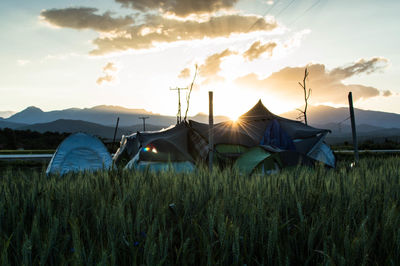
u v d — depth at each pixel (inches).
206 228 145.2
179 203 183.6
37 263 123.3
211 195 203.2
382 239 136.9
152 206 175.0
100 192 221.3
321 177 230.4
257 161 530.9
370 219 160.1
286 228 152.6
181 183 224.4
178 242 146.8
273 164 543.5
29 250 115.6
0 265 113.8
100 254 120.1
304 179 231.0
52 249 129.1
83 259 114.8
